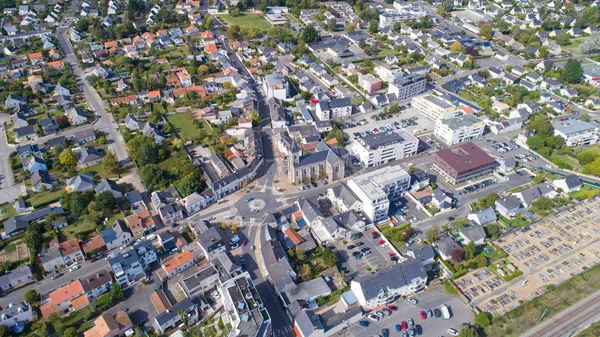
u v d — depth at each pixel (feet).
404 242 612.70
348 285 545.85
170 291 539.29
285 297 519.19
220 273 539.70
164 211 639.35
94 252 588.09
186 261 568.00
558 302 523.29
